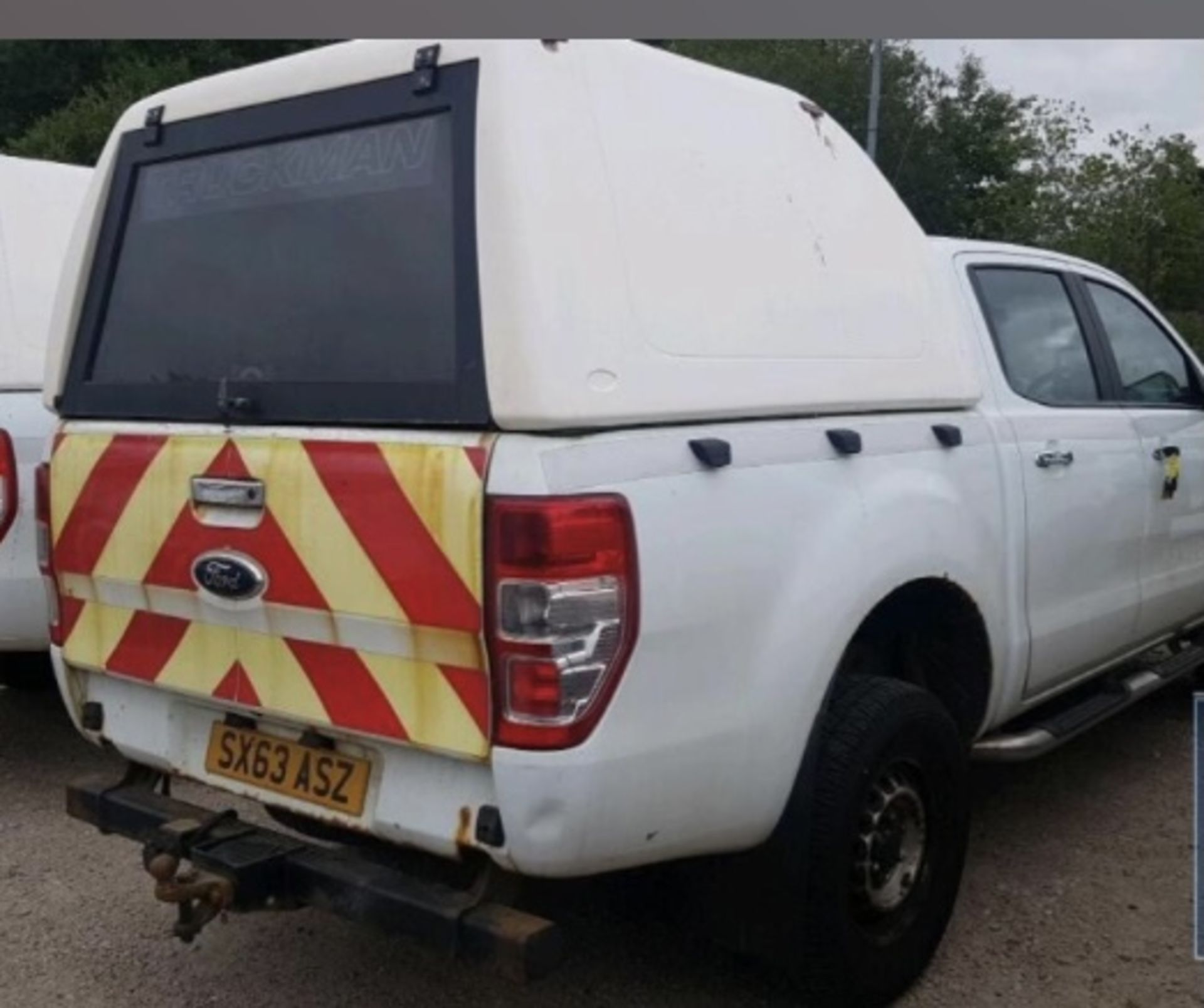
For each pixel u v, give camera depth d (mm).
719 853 2881
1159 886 3992
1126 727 5535
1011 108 32281
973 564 3488
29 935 3695
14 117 29328
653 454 2605
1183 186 23859
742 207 2990
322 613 2709
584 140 2660
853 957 3080
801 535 2908
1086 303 4539
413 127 2750
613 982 3396
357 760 2783
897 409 3379
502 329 2504
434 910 2586
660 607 2564
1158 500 4613
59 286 3629
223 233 3104
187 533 2945
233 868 2773
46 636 4699
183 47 26766
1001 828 4441
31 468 4633
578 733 2463
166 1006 3326
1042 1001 3332
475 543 2461
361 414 2717
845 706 3062
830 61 28422
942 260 3854
